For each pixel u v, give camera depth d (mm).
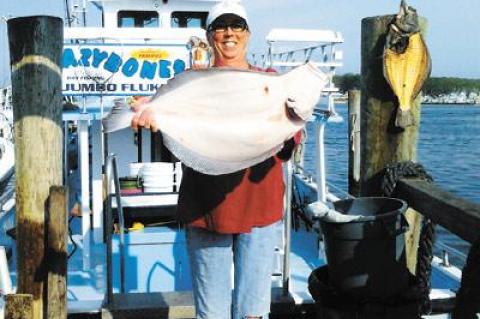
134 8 7918
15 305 3670
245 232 2854
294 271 5648
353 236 3512
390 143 4184
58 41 3900
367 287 3547
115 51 5980
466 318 2855
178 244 6258
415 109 4148
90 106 7254
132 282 5477
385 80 4109
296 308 4227
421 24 4172
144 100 2557
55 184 3949
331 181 21266
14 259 6289
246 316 2965
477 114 91750
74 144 11750
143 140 7488
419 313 3623
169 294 4289
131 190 6859
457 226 3203
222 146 2598
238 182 2818
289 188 4254
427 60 4043
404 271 3637
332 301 3641
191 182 2914
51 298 3666
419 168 4082
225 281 2982
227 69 2570
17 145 3898
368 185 4281
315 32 6391
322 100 6918
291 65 6613
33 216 3902
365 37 4191
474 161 30391
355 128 9492
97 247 6430
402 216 3590
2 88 13562
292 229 7277
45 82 3838
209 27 2775
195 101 2580
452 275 5148
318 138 6461
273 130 2607
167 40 6719
